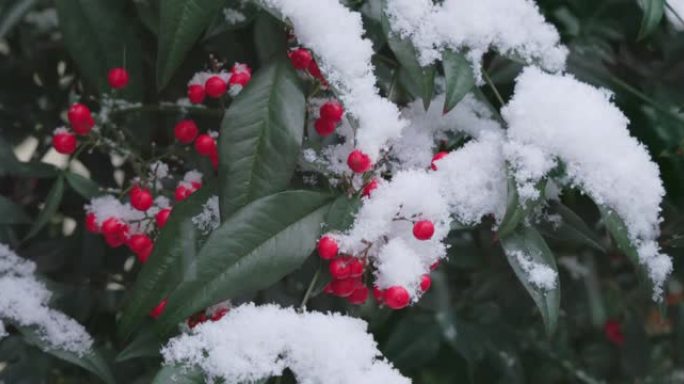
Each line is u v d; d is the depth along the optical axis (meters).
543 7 0.56
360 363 0.49
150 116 0.59
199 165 0.56
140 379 0.60
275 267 0.48
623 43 0.58
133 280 0.60
